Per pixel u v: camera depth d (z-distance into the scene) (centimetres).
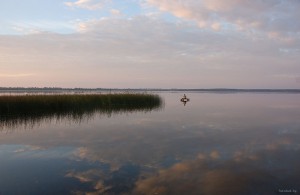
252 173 760
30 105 1961
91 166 820
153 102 2961
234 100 4603
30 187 660
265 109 2781
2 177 727
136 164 842
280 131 1444
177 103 3625
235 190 646
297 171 778
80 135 1295
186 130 1450
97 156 931
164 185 674
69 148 1044
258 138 1253
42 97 2155
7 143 1122
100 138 1230
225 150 1022
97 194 621
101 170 783
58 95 2366
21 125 1543
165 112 2347
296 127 1583
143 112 2325
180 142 1155
